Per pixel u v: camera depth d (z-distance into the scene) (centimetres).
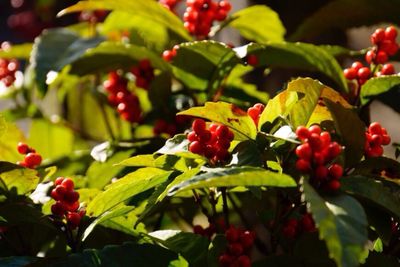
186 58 65
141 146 67
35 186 58
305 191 49
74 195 56
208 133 54
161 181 57
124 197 57
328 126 56
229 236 55
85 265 54
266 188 59
